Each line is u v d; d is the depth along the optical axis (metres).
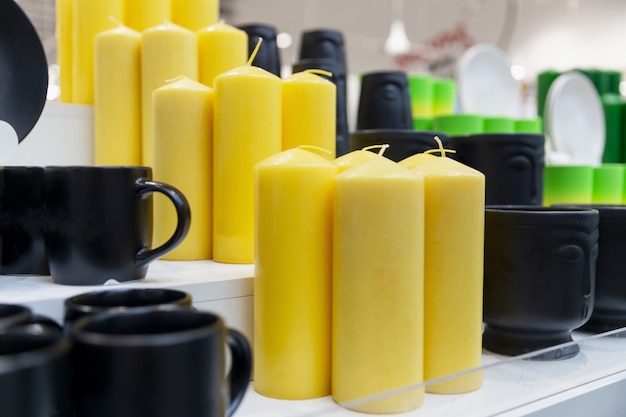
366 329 0.52
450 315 0.57
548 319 0.64
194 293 0.58
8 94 0.67
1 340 0.37
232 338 0.43
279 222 0.54
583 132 1.63
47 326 0.44
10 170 0.62
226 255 0.69
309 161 0.54
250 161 0.67
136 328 0.40
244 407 0.53
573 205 0.80
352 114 1.45
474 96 1.51
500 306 0.66
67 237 0.56
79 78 0.90
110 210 0.56
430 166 0.58
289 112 0.71
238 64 0.82
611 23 4.75
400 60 5.38
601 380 0.63
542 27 5.15
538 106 1.85
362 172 0.52
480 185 0.58
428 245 0.57
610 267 0.74
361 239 0.51
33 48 0.68
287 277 0.54
